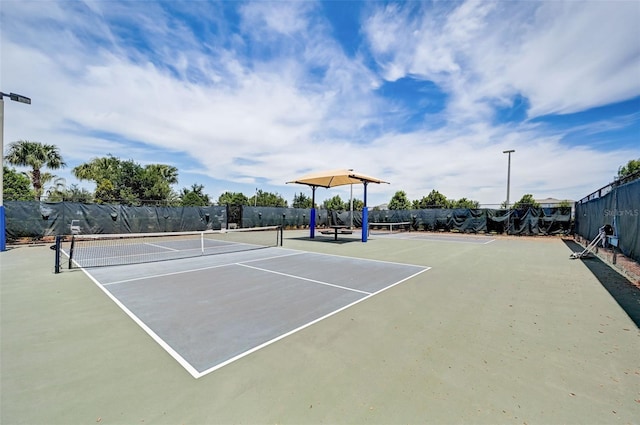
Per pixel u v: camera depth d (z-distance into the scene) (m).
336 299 4.24
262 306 3.90
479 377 2.17
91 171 27.52
